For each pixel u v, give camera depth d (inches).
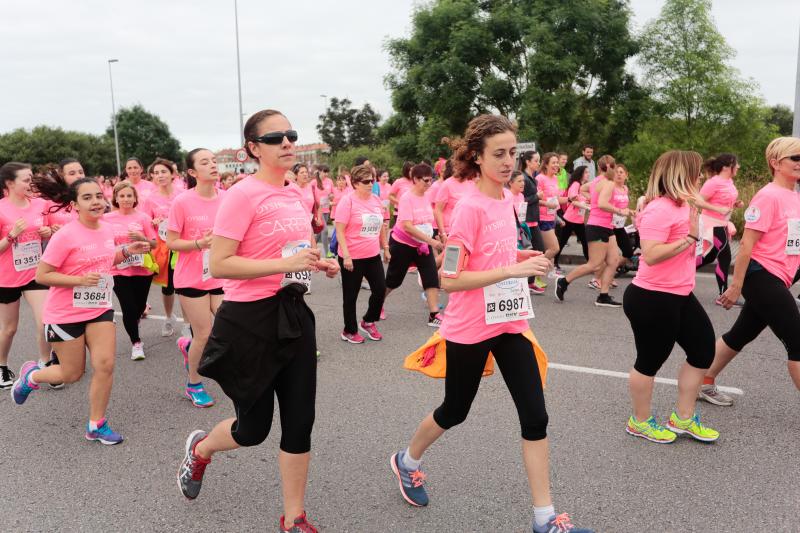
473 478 134.9
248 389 104.3
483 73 930.1
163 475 140.9
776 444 146.7
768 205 149.8
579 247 496.7
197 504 127.6
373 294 248.4
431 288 271.4
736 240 466.9
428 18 941.8
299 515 107.3
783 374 195.0
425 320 285.7
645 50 890.1
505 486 131.2
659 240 135.4
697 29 846.5
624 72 932.0
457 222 107.3
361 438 156.9
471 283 105.3
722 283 291.1
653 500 123.3
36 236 207.8
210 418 175.5
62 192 202.8
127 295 229.5
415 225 257.8
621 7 935.7
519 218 283.9
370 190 243.8
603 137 941.2
